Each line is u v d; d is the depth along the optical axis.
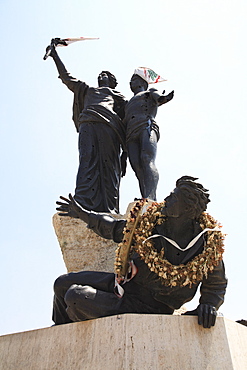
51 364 5.68
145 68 10.20
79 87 10.16
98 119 9.66
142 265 6.15
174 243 6.10
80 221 8.67
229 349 5.49
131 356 5.37
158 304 6.19
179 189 6.06
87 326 5.74
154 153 9.25
